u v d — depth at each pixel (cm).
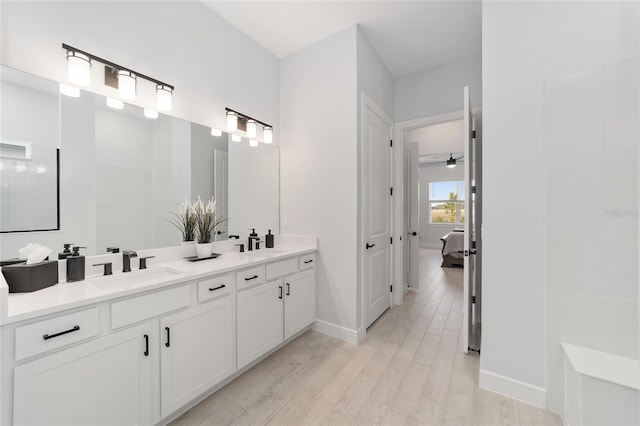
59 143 144
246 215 250
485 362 174
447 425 146
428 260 645
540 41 156
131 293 125
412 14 224
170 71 193
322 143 256
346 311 242
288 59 281
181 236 200
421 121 310
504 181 166
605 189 140
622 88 136
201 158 214
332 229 250
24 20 132
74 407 109
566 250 150
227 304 173
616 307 138
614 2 138
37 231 137
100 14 158
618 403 120
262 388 176
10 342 94
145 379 132
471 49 272
